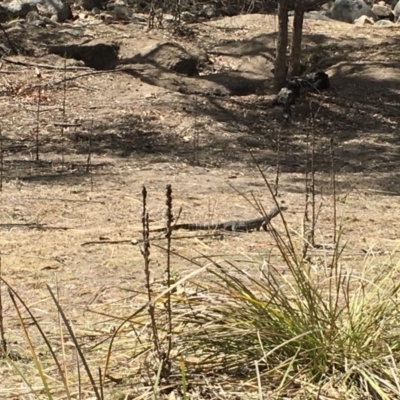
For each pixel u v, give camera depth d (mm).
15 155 14602
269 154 16000
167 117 17750
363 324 4797
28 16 24469
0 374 4695
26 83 19156
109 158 14797
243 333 4723
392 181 13852
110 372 4660
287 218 9289
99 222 8891
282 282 5953
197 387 4512
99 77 20031
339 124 18484
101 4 27344
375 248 7773
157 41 22312
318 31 25594
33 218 9039
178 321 4836
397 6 29594
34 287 6398
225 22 26375
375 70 21922
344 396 4379
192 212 9508
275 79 19953
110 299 5996
